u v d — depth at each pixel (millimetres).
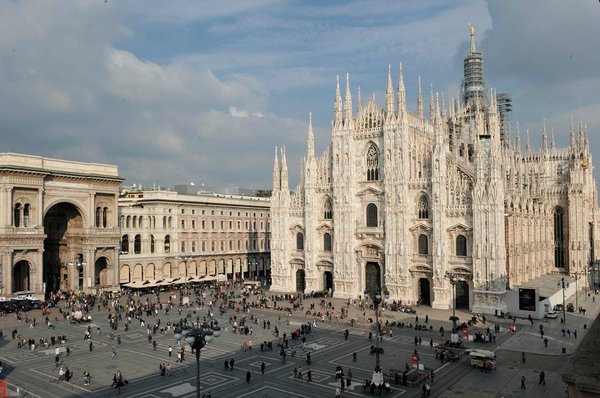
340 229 122375
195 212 158750
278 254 134375
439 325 91625
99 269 135500
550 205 151625
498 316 97938
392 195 114562
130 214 143500
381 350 62656
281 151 134500
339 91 124000
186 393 56656
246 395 56094
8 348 75812
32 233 115250
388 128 115375
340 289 122000
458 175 113062
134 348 76375
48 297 124500
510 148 166875
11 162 112500
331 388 58500
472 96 168250
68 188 123875
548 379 61250
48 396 55656
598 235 168375
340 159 122688
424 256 111625
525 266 125438
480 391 57062
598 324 26109
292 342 80438
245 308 105562
